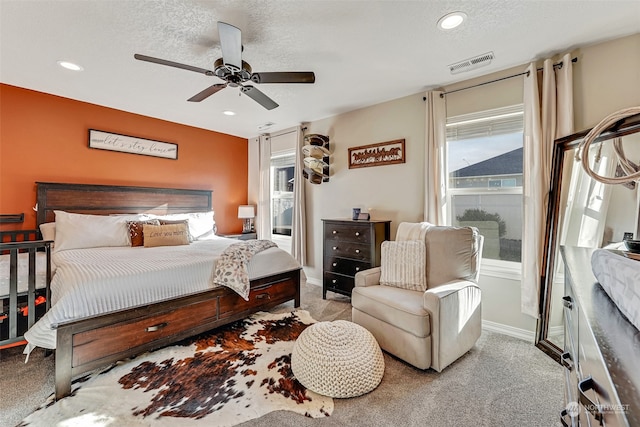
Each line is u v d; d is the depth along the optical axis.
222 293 2.58
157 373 1.99
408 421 1.57
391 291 2.40
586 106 2.29
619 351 0.61
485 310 2.78
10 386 1.84
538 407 1.67
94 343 1.88
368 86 3.07
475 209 2.95
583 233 2.03
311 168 4.07
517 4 1.82
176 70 2.68
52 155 3.34
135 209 3.93
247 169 5.50
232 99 3.44
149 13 1.88
